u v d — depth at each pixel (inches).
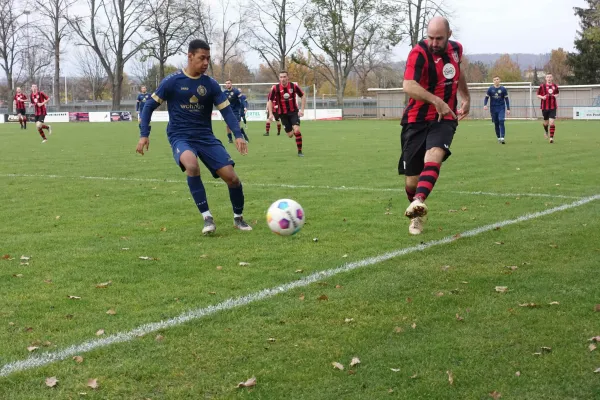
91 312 165.3
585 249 220.2
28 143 848.3
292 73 2785.4
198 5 2284.7
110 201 345.7
